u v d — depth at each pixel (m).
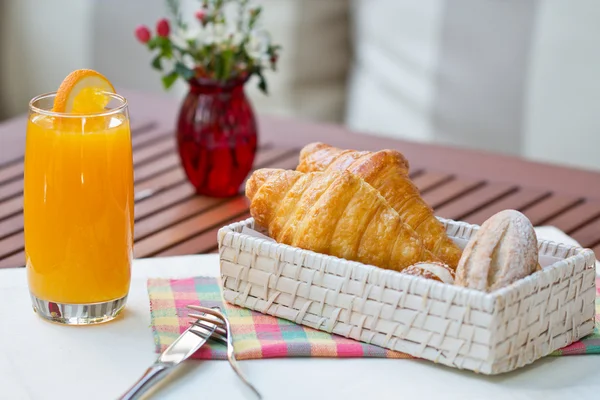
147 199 1.19
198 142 1.19
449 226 0.98
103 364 0.87
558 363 0.89
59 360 0.88
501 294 0.84
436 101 2.01
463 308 0.85
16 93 2.41
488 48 1.93
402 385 0.86
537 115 1.91
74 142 0.90
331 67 2.18
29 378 0.85
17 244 1.07
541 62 1.87
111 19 2.25
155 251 1.07
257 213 0.95
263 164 1.28
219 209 1.18
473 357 0.86
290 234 0.93
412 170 1.27
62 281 0.92
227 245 0.94
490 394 0.85
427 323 0.87
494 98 1.95
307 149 1.01
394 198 0.96
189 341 0.88
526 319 0.86
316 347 0.88
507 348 0.86
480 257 0.87
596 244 1.10
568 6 1.81
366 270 0.88
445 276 0.90
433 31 1.98
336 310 0.90
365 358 0.89
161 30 1.19
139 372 0.87
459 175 1.26
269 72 2.12
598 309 0.96
